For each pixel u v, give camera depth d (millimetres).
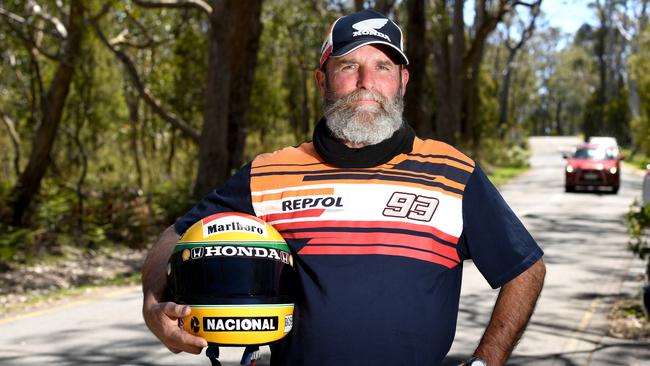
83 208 18109
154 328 2346
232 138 20172
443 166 2529
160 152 29828
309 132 40406
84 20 18453
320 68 2682
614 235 16547
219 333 2258
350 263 2420
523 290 2467
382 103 2525
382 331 2379
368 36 2537
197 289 2266
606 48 88875
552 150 76250
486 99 55250
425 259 2432
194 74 27531
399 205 2467
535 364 6961
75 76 22766
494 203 2504
